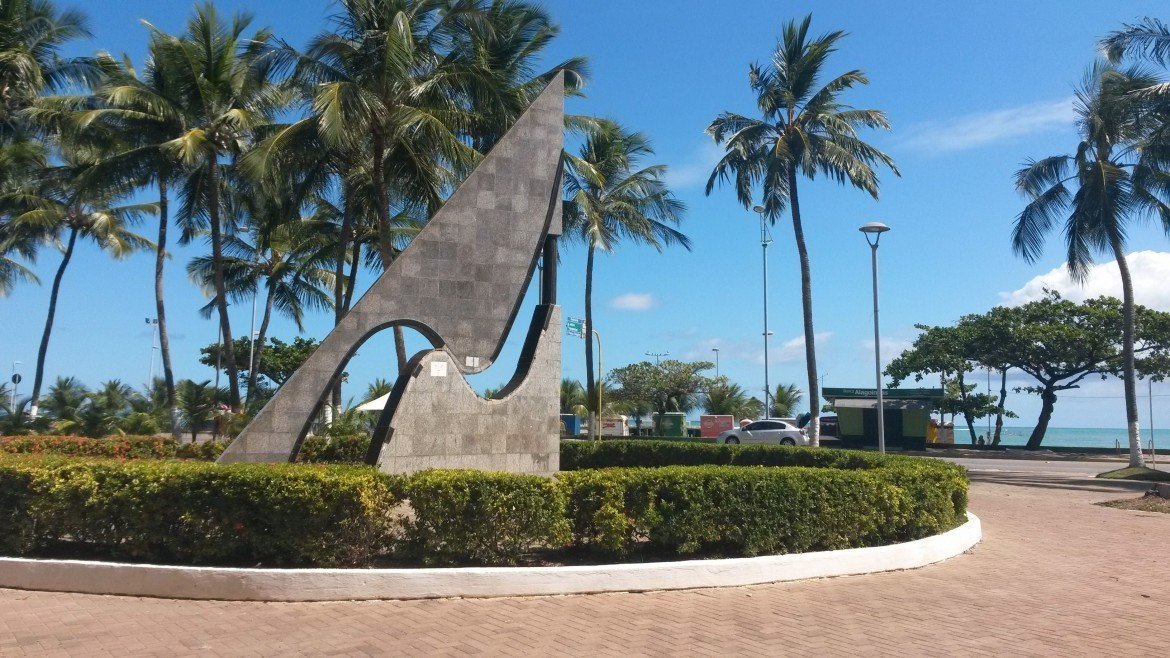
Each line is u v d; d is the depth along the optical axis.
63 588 7.70
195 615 6.90
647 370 61.75
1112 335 40.88
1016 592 8.42
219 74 23.53
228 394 37.09
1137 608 7.84
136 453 16.95
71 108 25.64
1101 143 26.58
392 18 20.41
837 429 49.12
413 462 12.61
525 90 23.72
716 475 8.88
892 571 9.35
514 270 14.23
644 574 8.02
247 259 35.78
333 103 18.42
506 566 8.16
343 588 7.41
